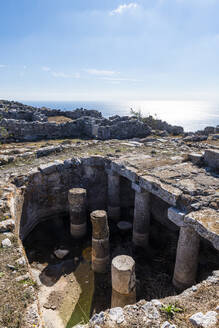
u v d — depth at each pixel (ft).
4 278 18.98
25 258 22.61
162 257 35.60
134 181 35.47
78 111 105.40
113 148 54.39
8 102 120.78
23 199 36.45
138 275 31.65
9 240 23.86
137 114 101.76
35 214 41.29
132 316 14.66
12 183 35.96
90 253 36.55
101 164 46.14
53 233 40.96
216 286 16.98
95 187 47.96
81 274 32.17
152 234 42.06
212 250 34.04
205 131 80.64
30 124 69.00
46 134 71.92
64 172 43.98
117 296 23.44
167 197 28.60
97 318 14.65
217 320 13.14
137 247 37.68
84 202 39.22
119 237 41.06
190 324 13.48
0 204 28.55
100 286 30.09
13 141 66.28
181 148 51.93
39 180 40.91
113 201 45.19
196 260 26.04
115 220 46.11
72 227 39.78
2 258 21.31
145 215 36.19
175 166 38.22
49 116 107.24
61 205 45.50
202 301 15.66
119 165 39.83
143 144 57.98
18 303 16.48
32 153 49.39
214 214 24.14
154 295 27.68
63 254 35.42
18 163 44.88
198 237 25.09
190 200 26.53
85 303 27.40
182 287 26.86
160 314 14.65
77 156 47.70
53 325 24.44
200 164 38.47
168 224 43.68
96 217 30.55
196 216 23.80
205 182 30.99
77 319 25.18
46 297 28.07
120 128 73.72
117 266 22.72
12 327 14.55
